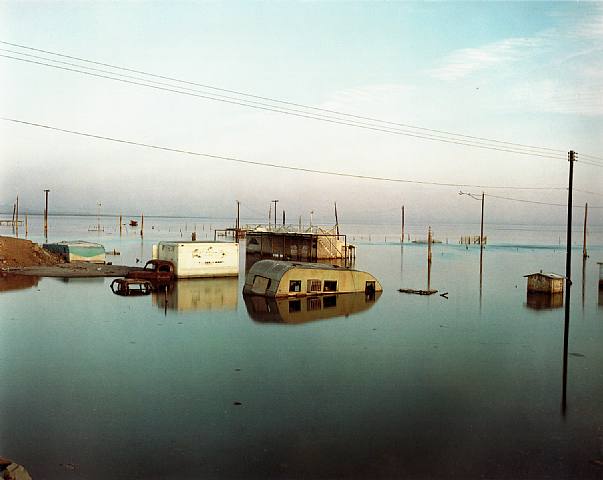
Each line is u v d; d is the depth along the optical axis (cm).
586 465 1023
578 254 7150
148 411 1272
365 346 1944
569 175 2620
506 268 5028
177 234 12050
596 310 2770
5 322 2253
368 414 1273
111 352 1802
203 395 1388
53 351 1803
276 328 2225
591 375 1614
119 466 997
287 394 1405
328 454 1060
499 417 1266
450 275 4381
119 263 4844
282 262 3206
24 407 1288
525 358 1808
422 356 1819
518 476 973
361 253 7094
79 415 1242
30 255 4222
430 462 1027
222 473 975
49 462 1009
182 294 3047
